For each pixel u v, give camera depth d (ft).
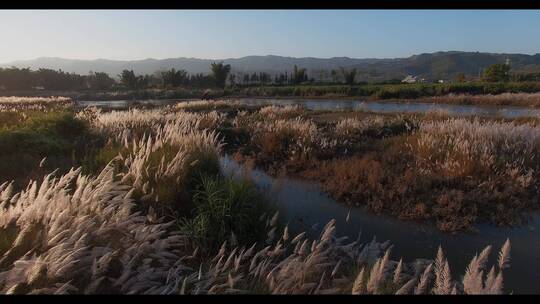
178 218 21.35
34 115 52.65
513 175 28.89
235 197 20.63
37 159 29.30
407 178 28.81
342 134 47.24
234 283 14.23
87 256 13.28
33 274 11.16
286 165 37.17
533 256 19.49
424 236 21.94
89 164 27.30
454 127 40.70
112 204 16.79
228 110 89.10
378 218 24.61
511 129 38.70
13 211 14.52
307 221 23.93
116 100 180.75
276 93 193.26
